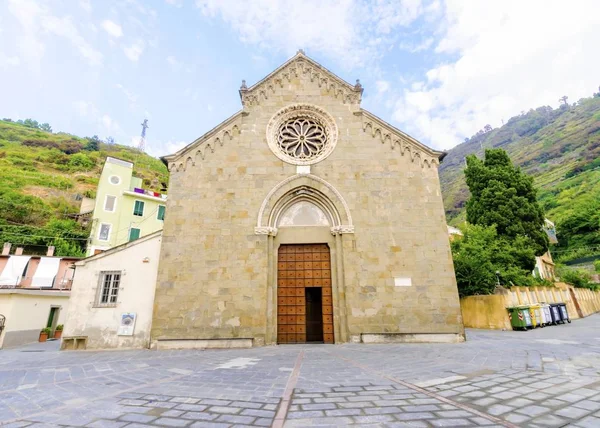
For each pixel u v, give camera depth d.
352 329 16.72
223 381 8.52
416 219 18.39
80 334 16.78
